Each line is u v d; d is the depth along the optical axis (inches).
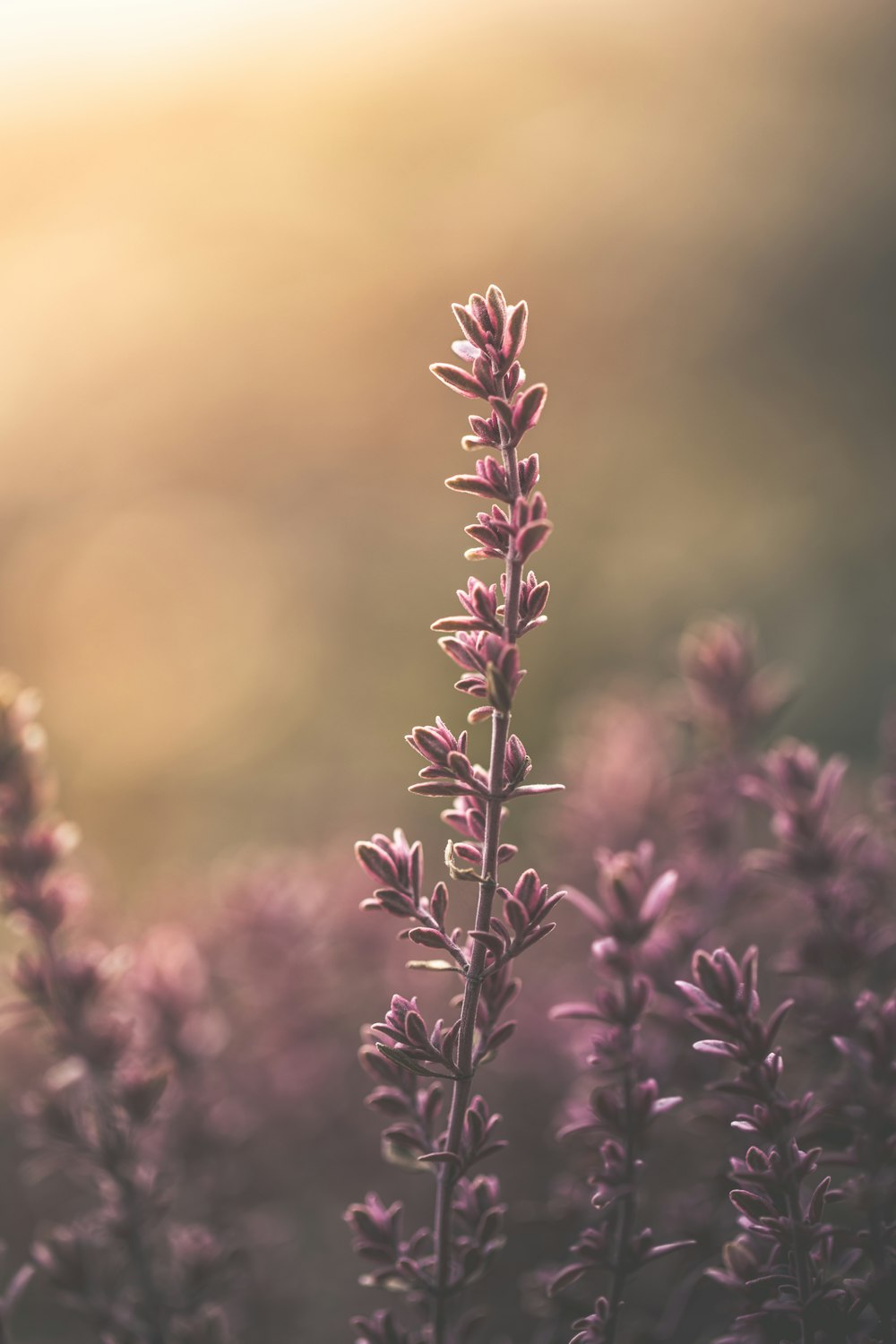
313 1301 77.0
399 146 353.7
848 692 242.7
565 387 314.5
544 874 103.9
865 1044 51.6
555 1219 62.0
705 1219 60.4
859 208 320.8
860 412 294.7
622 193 332.5
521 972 90.8
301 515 315.6
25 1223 83.7
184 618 299.7
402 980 95.8
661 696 126.6
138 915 107.0
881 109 335.9
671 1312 59.1
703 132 346.0
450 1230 48.3
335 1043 87.1
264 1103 81.7
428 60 365.1
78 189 369.4
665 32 366.9
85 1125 63.4
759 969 82.8
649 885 58.2
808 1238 45.3
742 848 76.2
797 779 63.1
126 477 326.0
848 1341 45.8
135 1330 57.2
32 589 313.7
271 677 283.0
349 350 327.3
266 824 219.8
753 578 269.0
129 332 340.5
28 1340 73.9
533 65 362.9
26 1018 63.5
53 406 333.1
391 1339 48.9
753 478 289.7
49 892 62.8
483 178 343.0
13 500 323.6
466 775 41.9
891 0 358.6
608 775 100.7
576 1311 59.3
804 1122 47.1
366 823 156.5
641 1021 59.0
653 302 318.0
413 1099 50.1
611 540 287.9
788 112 343.9
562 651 271.9
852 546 267.9
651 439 299.3
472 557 42.6
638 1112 50.9
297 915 85.7
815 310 311.3
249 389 327.3
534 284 323.0
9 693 62.7
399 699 277.7
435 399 320.2
